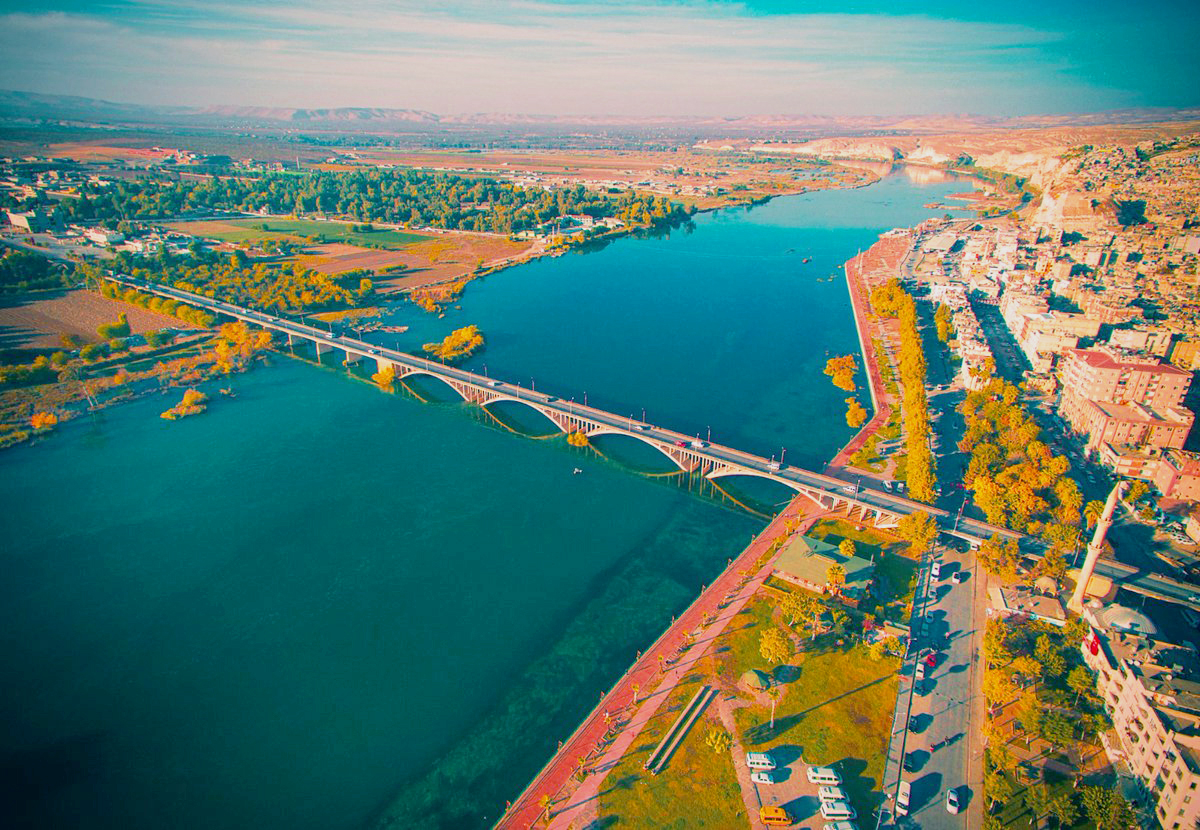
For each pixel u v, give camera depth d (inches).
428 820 7480.3
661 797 7313.0
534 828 7130.9
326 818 7559.1
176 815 7603.4
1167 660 7672.2
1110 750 7416.3
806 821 6939.0
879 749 7721.5
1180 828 6264.8
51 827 7509.8
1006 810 6929.1
